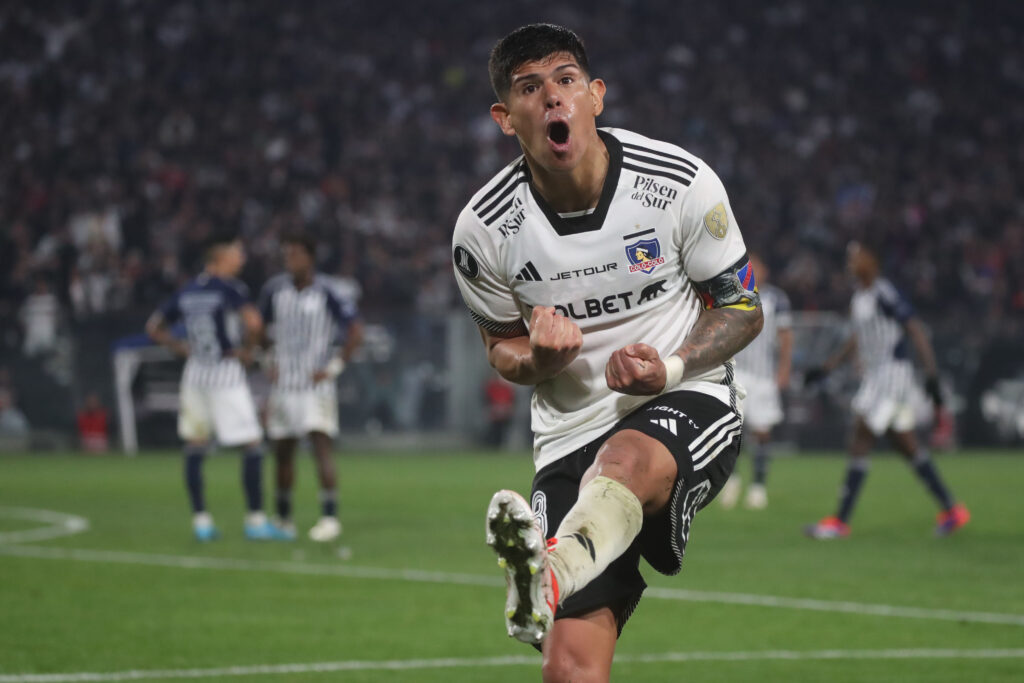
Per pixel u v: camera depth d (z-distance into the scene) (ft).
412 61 221.25
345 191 189.37
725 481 24.07
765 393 89.35
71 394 151.02
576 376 24.21
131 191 181.68
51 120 195.93
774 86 229.25
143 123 195.31
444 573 55.47
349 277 168.35
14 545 65.57
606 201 23.22
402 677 35.01
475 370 156.46
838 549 64.08
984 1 250.78
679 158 23.38
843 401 153.58
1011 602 47.78
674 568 22.58
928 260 190.08
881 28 244.01
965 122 227.81
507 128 23.45
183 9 217.97
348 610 46.14
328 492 69.05
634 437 22.29
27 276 164.66
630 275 23.49
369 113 208.33
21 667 35.83
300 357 68.90
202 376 68.23
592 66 227.20
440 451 154.30
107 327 151.43
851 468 70.08
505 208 23.84
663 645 39.52
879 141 221.46
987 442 158.92
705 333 23.24
